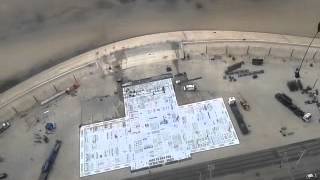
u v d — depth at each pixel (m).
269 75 66.75
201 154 59.72
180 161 59.47
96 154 61.69
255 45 70.19
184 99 65.94
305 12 74.94
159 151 60.78
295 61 67.94
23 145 63.94
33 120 66.62
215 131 61.69
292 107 62.19
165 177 58.19
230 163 58.28
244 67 68.19
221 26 74.44
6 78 72.69
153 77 69.19
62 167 60.81
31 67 73.69
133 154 61.00
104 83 69.69
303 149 58.31
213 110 63.97
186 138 61.56
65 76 71.00
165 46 72.50
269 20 74.44
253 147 59.44
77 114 66.50
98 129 64.38
